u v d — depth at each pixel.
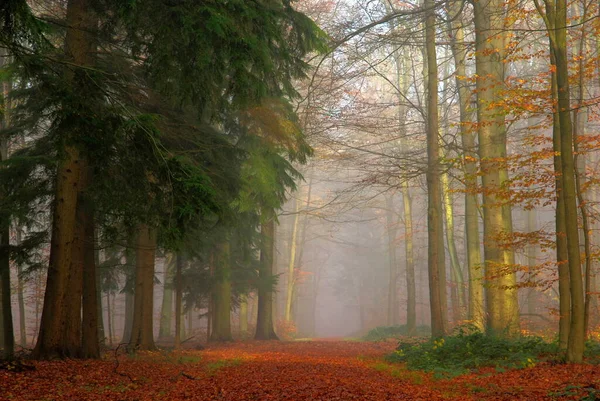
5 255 16.02
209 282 26.33
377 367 13.77
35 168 15.16
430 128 19.50
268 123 17.03
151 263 20.00
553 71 12.12
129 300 28.61
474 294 21.31
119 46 14.04
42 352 13.33
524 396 8.54
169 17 10.62
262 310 30.06
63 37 14.30
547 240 13.38
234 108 11.77
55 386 9.83
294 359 16.95
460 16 22.42
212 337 27.62
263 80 12.91
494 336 14.61
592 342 12.87
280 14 12.83
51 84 10.01
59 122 10.12
